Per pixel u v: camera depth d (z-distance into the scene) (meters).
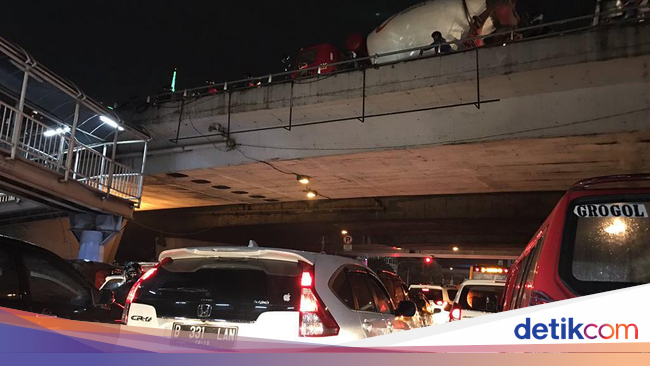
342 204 27.80
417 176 17.55
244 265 4.56
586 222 3.25
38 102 13.77
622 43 11.62
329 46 17.70
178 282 4.73
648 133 12.20
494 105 13.55
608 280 3.07
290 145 16.23
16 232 21.00
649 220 3.19
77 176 15.62
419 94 13.95
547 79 12.61
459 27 14.70
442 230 34.31
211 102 16.94
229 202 23.95
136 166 18.83
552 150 13.91
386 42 15.68
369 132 15.10
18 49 11.27
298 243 43.91
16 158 11.88
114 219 16.94
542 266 3.20
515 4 14.67
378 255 49.59
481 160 15.27
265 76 16.11
